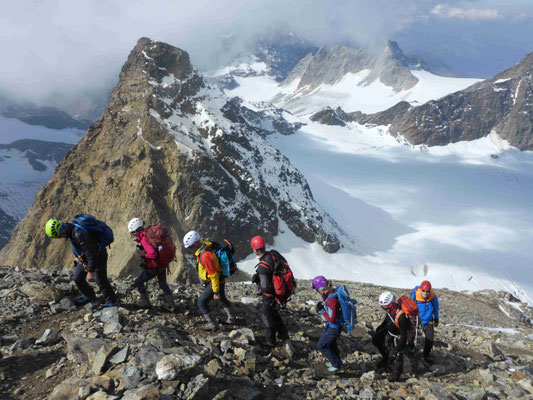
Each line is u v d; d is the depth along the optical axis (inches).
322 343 291.3
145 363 233.5
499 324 868.0
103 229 302.5
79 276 322.7
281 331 311.4
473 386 283.7
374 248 7568.9
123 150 3875.5
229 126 5054.1
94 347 253.6
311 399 243.9
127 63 4581.7
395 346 306.2
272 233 5241.1
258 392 236.4
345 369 309.9
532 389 292.5
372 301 754.2
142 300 330.6
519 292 6688.0
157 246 309.6
